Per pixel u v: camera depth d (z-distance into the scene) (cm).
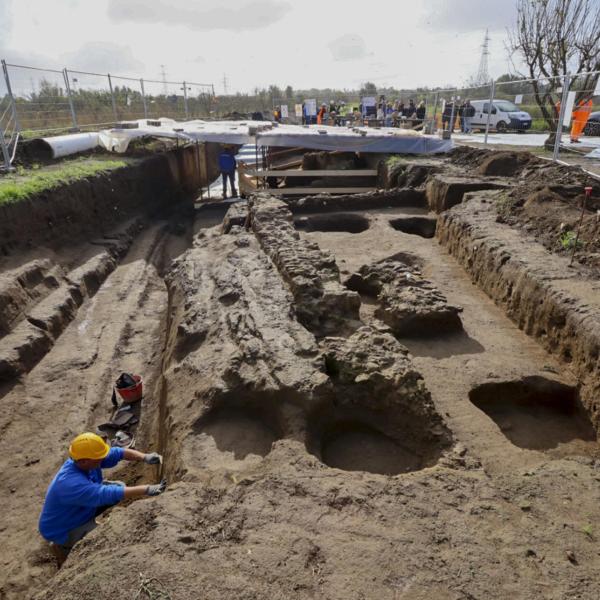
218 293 625
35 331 698
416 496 311
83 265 930
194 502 292
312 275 593
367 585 245
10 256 798
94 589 231
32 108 1524
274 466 342
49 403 604
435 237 967
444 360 529
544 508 314
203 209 1502
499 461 384
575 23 1623
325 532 276
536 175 993
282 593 236
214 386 433
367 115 2553
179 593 230
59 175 1044
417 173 1229
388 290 635
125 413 595
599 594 251
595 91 1075
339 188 1462
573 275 577
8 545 424
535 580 256
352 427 427
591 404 460
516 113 1883
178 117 2814
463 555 267
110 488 343
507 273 641
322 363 430
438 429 399
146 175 1405
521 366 516
